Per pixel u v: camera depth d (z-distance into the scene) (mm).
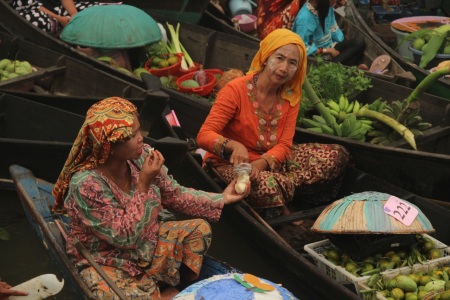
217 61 7590
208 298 3252
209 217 4227
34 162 5246
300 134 5543
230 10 8914
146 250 3885
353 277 4102
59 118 5727
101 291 3756
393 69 6887
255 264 4891
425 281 4027
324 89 6242
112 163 3729
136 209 3725
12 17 7426
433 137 5758
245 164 4508
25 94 5969
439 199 5242
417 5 9500
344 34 8008
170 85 6590
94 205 3678
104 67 6719
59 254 3973
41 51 7031
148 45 7227
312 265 4180
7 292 4008
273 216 4949
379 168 5328
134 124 3658
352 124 5633
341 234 4285
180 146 5000
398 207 4199
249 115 4910
